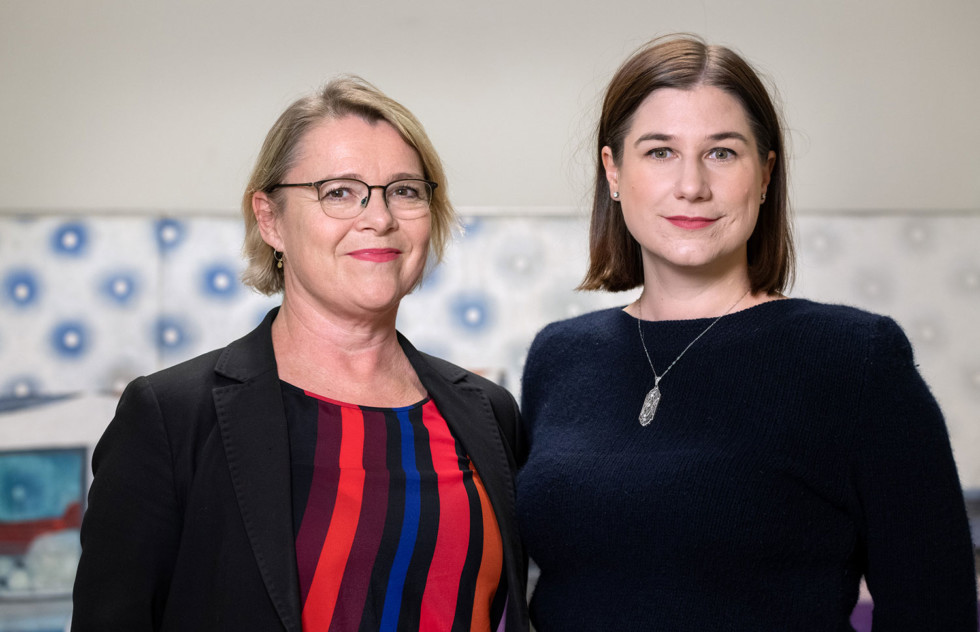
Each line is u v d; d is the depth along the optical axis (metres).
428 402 1.75
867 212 3.44
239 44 3.44
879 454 1.46
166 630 1.47
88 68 3.41
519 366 3.40
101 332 3.29
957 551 1.46
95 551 1.49
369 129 1.67
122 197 3.41
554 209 3.43
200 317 3.32
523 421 1.93
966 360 3.40
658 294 1.73
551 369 1.83
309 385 1.67
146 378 1.58
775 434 1.50
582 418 1.70
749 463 1.49
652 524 1.51
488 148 3.49
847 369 1.48
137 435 1.52
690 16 3.51
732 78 1.60
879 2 3.54
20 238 3.29
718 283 1.68
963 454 3.37
